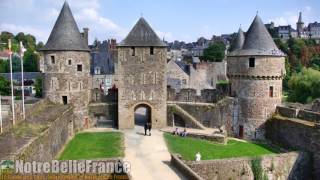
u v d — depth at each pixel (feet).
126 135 138.21
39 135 84.12
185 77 251.39
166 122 155.94
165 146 120.57
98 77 241.55
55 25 144.66
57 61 142.00
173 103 159.33
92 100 157.38
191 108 156.66
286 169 110.42
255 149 126.31
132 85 150.82
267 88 140.26
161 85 152.05
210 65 293.64
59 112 119.96
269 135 140.15
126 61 149.48
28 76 272.51
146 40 149.48
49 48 141.69
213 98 157.89
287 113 135.03
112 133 141.90
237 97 146.10
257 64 138.92
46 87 144.36
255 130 142.31
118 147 117.19
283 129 130.93
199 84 261.03
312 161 114.52
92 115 155.12
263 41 140.15
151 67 150.82
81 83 146.72
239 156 113.60
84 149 114.32
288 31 598.34
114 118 157.48
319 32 625.00
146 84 151.23
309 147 116.16
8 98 177.99
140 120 173.17
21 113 112.68
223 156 114.21
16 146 73.20
